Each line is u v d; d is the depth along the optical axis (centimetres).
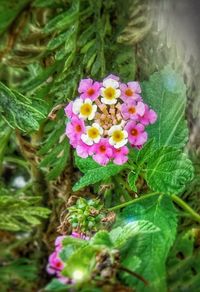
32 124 11
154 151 10
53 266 9
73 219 10
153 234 10
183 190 11
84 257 9
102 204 11
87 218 10
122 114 11
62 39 11
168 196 10
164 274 9
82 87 11
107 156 11
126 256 9
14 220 11
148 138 11
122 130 11
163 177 10
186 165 10
